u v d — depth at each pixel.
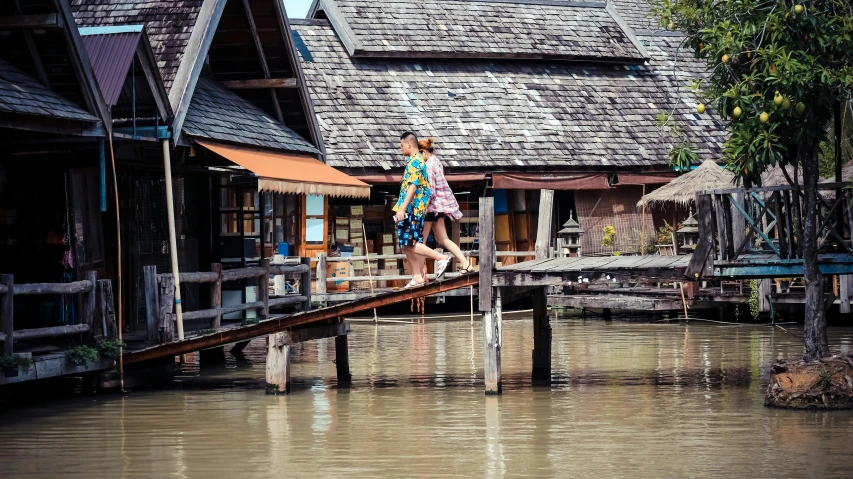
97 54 15.95
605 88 33.00
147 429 12.91
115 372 15.52
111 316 15.26
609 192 31.33
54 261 15.96
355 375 17.45
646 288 26.70
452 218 15.25
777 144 13.67
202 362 19.36
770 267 14.31
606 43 34.06
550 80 32.66
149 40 17.75
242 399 15.02
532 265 15.38
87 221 17.14
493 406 14.30
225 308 17.47
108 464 11.13
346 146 28.33
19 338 13.50
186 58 17.58
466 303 30.20
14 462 11.24
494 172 29.33
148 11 18.62
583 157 30.25
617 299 25.38
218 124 18.78
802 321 24.28
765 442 11.85
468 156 29.19
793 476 10.41
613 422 13.10
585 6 35.38
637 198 31.45
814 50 13.58
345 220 29.59
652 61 34.66
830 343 19.92
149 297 16.02
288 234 28.16
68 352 14.27
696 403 14.30
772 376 14.08
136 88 16.80
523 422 13.18
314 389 15.93
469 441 12.11
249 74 21.44
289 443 12.09
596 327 24.70
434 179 15.08
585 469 10.78
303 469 10.88
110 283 15.31
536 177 29.78
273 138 20.42
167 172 16.67
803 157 13.99
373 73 30.84
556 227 31.86
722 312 25.39
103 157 15.40
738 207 14.25
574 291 27.70
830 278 23.19
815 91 13.66
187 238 19.67
